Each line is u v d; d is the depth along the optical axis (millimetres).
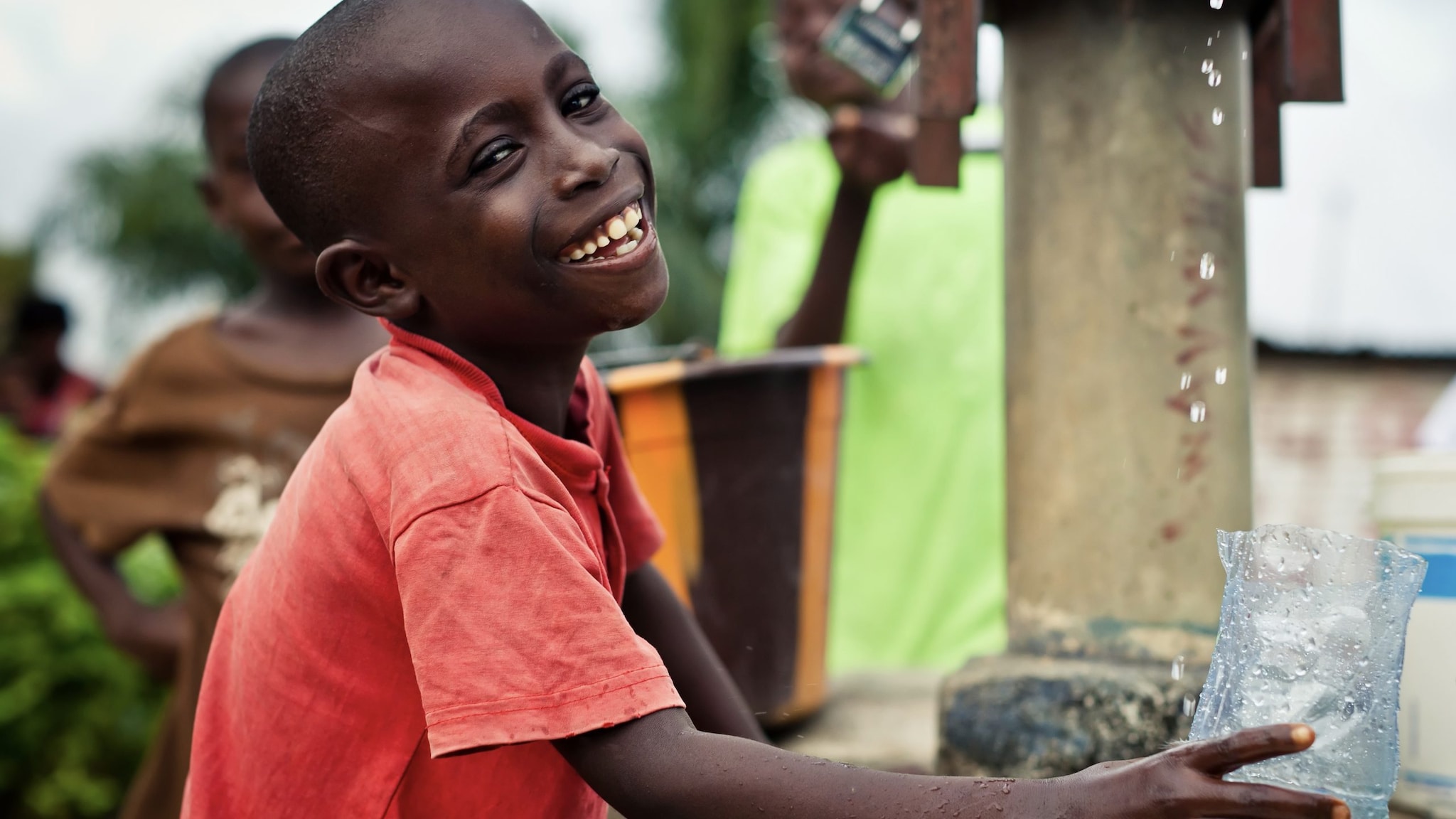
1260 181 2070
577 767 1280
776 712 2410
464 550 1264
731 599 2350
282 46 2791
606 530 1574
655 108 11867
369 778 1424
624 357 2570
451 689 1237
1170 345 1935
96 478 2908
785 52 3314
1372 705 1282
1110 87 1951
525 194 1371
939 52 1974
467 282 1404
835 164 3225
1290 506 5484
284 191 1487
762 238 3521
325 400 2775
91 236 14289
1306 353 5453
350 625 1415
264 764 1459
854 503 3281
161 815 2771
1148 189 1938
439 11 1395
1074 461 1974
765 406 2357
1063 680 1893
